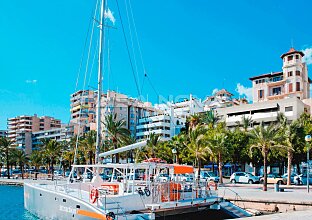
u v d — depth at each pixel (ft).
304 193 105.40
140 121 401.49
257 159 186.91
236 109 280.72
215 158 160.76
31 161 352.28
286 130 147.54
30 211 79.20
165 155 228.43
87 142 240.12
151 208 54.13
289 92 300.40
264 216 54.65
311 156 169.07
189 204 58.85
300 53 304.71
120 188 60.49
